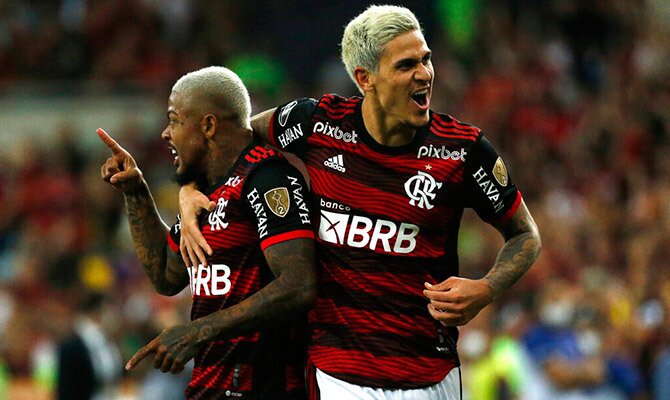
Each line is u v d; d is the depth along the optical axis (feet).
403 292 38.83
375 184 38.83
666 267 92.32
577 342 74.79
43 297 103.91
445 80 146.82
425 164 38.78
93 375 78.89
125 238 121.80
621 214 120.78
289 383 40.22
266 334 39.86
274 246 38.32
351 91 144.46
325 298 39.29
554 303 83.51
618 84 151.23
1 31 163.63
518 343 79.25
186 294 83.87
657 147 134.92
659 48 155.53
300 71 159.53
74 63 159.84
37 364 88.94
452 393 40.11
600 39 156.97
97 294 80.89
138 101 151.12
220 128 40.29
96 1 164.45
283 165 39.52
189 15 162.71
